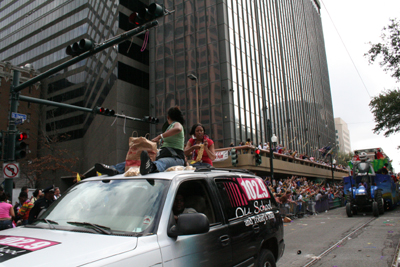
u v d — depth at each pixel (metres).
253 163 22.14
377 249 7.49
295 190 17.73
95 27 43.06
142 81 35.00
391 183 18.73
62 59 52.91
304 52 59.97
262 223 4.11
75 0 52.53
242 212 3.81
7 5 67.69
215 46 30.02
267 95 37.00
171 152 3.90
